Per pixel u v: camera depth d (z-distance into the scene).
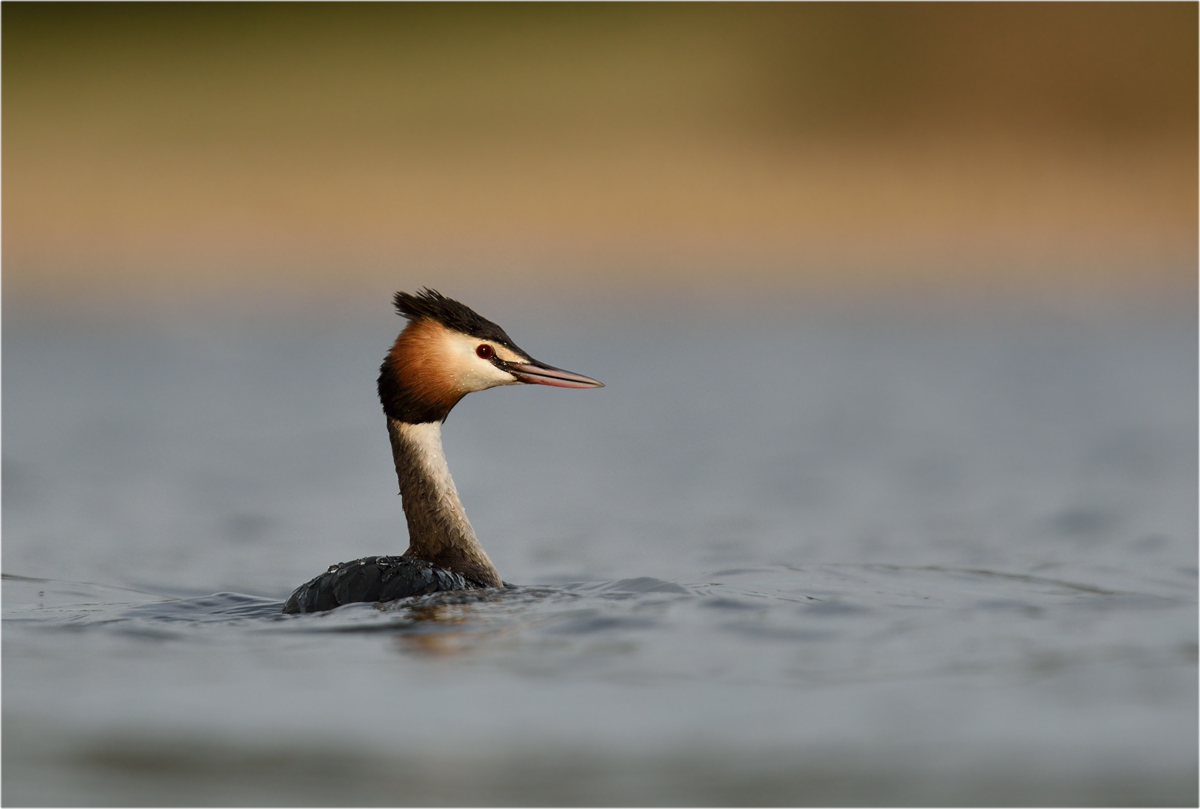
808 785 6.45
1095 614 9.48
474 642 8.57
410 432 10.89
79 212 31.27
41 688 7.81
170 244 30.08
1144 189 34.34
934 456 16.47
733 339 24.64
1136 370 21.56
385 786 6.50
